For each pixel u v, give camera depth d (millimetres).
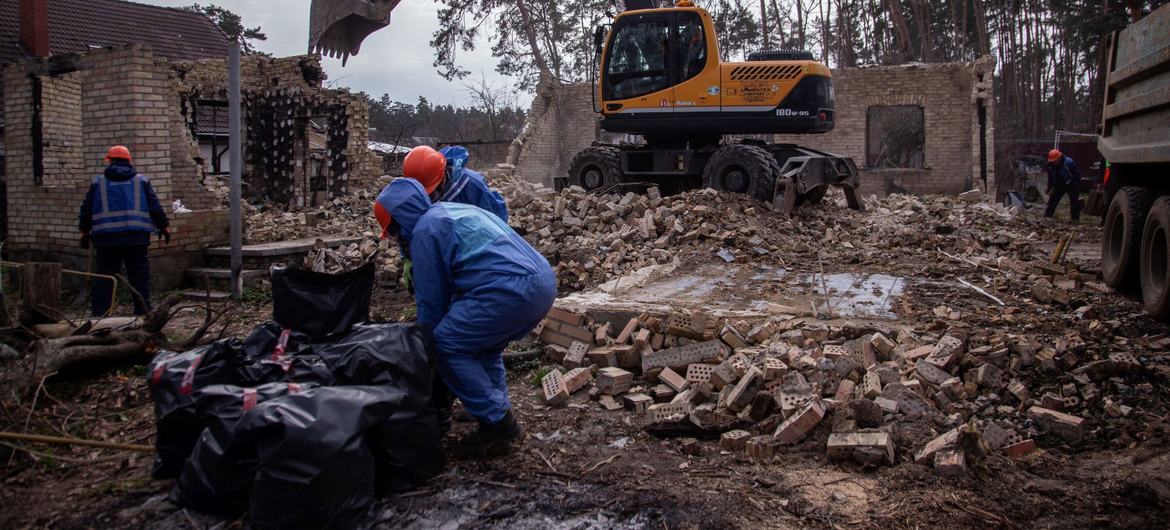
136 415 4750
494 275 3770
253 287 8750
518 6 28609
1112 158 7172
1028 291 6895
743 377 4570
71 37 22844
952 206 14227
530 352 5645
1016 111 31797
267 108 16719
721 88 11953
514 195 11297
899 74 20594
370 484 3330
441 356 3842
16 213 10164
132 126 8883
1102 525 3262
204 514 3406
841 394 4434
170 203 9203
